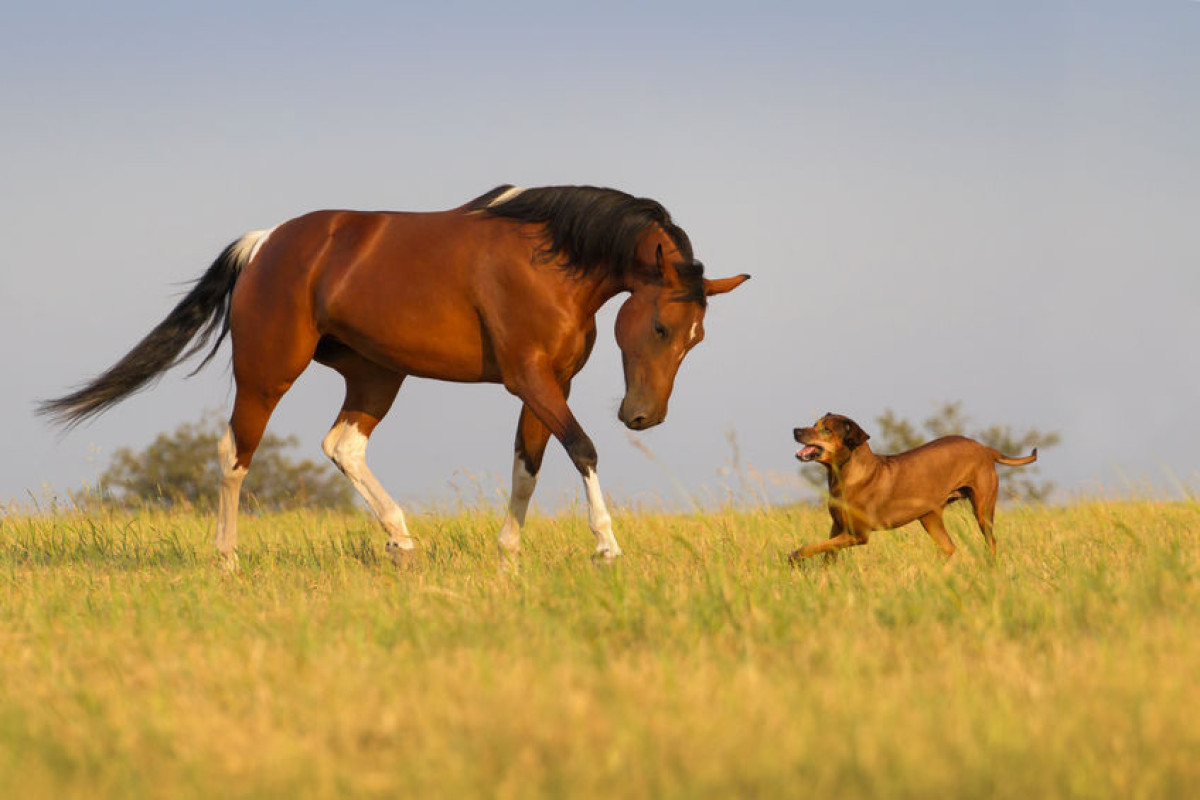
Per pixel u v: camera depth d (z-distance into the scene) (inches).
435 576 496.4
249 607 422.3
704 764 225.5
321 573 541.3
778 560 497.7
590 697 272.5
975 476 547.2
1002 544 583.5
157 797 225.8
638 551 572.7
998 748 231.9
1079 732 244.2
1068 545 560.1
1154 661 298.8
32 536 695.7
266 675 307.4
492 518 741.9
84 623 399.5
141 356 644.1
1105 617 355.3
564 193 538.6
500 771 230.1
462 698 278.7
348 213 586.6
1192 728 243.8
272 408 600.4
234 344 603.2
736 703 264.1
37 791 228.5
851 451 518.0
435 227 560.4
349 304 566.9
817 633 345.7
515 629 351.6
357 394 618.8
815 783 219.3
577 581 418.0
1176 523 618.5
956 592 378.6
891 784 214.5
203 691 299.4
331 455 614.2
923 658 316.5
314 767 232.5
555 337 539.2
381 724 258.1
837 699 268.7
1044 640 337.4
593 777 221.0
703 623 353.4
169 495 2086.6
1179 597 369.7
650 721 253.3
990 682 288.0
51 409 645.9
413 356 563.2
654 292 515.8
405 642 340.5
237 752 243.9
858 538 518.0
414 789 221.1
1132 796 213.5
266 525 834.8
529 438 571.2
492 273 541.3
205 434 2202.3
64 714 279.3
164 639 361.1
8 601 458.0
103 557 641.0
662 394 516.1
